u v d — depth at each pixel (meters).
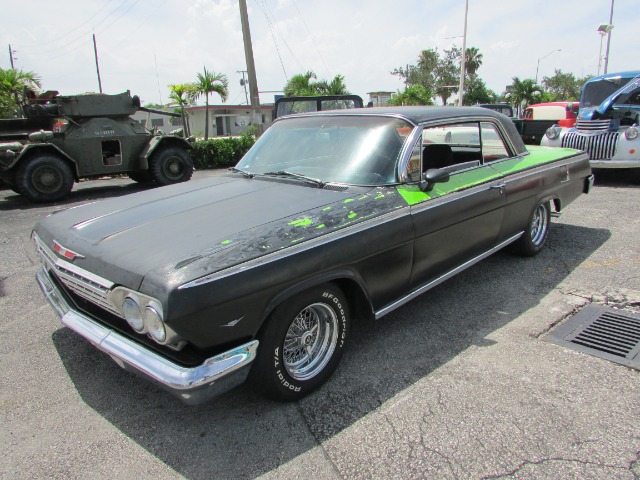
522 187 4.24
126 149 11.02
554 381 2.81
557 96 61.78
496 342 3.29
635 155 8.70
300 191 3.17
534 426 2.42
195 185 3.63
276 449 2.35
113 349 2.39
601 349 3.15
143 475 2.21
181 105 24.20
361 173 3.26
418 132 3.40
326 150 3.57
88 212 3.17
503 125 4.39
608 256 4.92
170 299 2.06
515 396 2.68
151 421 2.60
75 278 2.60
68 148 10.05
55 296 2.99
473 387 2.78
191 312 2.09
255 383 2.54
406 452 2.29
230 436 2.46
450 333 3.45
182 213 2.88
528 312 3.74
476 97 50.34
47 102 10.64
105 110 10.57
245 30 16.14
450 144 4.21
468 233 3.69
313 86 28.31
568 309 3.76
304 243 2.53
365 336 3.44
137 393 2.86
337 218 2.77
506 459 2.21
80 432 2.52
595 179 9.66
